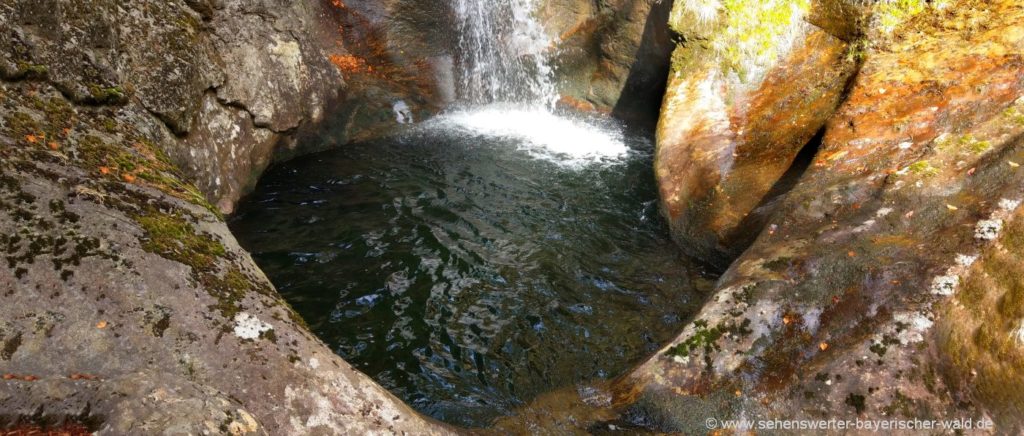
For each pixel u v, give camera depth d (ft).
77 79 14.97
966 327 11.82
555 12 31.32
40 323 9.66
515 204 23.12
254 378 10.17
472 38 32.14
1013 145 14.80
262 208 22.34
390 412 10.82
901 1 21.25
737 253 18.76
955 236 13.37
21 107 12.93
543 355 15.57
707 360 13.16
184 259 11.56
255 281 12.39
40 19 14.42
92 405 8.66
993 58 18.22
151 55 18.30
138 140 15.38
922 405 11.10
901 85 19.01
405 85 30.76
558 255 19.99
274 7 25.11
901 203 14.97
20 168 11.37
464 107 32.27
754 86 23.48
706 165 21.72
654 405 12.85
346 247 20.01
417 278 18.51
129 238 11.29
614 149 28.30
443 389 14.33
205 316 10.72
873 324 12.43
